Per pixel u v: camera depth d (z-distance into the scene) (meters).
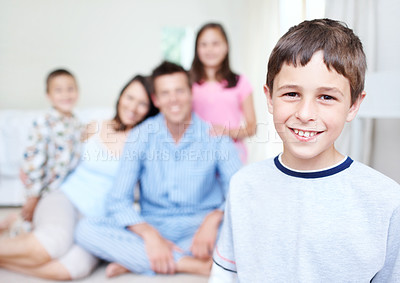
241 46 2.52
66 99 1.63
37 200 1.51
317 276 0.55
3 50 2.91
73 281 1.19
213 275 0.68
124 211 1.24
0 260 1.22
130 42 3.06
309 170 0.58
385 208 0.52
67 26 2.98
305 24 0.56
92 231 1.21
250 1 2.04
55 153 1.54
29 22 2.93
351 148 0.93
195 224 1.29
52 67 2.99
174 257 1.23
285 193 0.59
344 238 0.54
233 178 0.66
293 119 0.54
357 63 0.53
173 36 3.12
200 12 3.06
